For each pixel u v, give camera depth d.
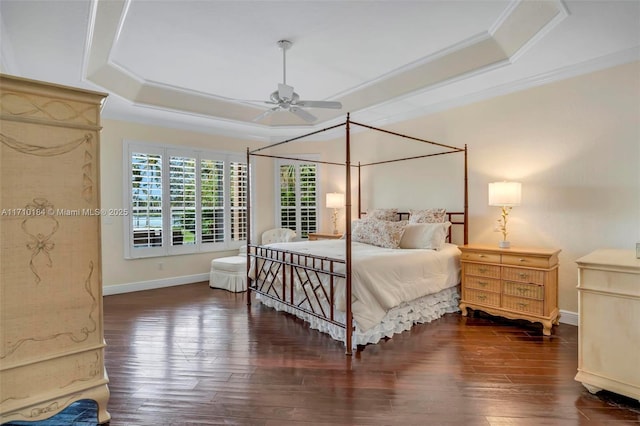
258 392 2.12
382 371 2.40
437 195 4.51
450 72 3.60
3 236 1.63
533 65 3.23
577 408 1.95
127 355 2.68
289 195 6.25
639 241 2.92
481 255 3.52
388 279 3.05
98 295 1.90
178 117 4.87
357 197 5.64
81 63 3.08
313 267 3.21
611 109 3.05
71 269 1.81
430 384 2.21
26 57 2.94
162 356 2.66
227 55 3.43
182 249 5.25
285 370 2.42
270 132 5.92
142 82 4.08
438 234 3.78
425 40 3.15
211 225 5.56
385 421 1.83
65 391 1.77
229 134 5.81
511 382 2.24
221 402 2.02
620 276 2.02
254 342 2.95
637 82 2.91
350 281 2.72
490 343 2.90
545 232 3.50
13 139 1.65
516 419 1.85
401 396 2.07
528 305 3.19
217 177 5.64
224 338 3.04
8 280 1.64
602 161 3.11
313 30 2.95
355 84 4.29
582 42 2.81
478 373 2.36
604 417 1.87
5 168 1.63
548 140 3.46
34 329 1.71
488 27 2.94
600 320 2.09
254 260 4.12
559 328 3.25
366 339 2.88
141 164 4.87
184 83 4.22
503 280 3.35
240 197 5.94
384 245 3.94
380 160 5.27
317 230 6.16
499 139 3.86
